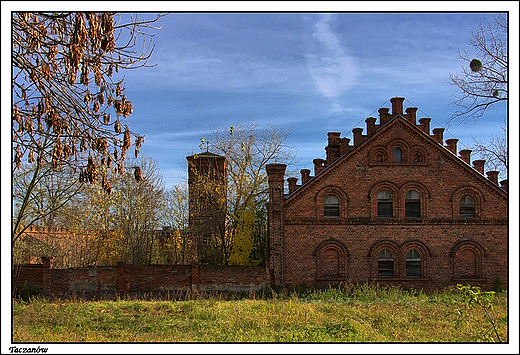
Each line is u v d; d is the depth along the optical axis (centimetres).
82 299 2792
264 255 3869
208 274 3073
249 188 3972
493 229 3095
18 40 835
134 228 4266
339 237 3067
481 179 3117
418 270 3067
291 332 1827
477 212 3112
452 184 3117
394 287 2945
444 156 3130
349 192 3098
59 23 895
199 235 3950
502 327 1798
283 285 3003
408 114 3152
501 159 2794
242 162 4106
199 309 2319
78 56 800
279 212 3059
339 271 3045
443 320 2048
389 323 2009
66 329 1919
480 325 1872
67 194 2903
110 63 909
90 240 4322
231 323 1984
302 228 3070
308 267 3045
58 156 861
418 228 3081
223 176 4572
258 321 2005
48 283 3000
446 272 3053
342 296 2812
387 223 3070
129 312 2323
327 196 3120
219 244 3984
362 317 2138
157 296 2997
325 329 1886
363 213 3088
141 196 4378
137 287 3075
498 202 3119
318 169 3155
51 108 876
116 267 3080
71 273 3045
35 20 859
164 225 4772
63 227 4309
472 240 3078
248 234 3684
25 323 1928
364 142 3116
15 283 2984
